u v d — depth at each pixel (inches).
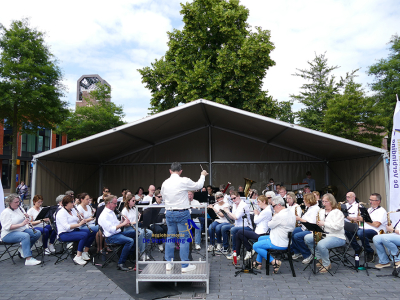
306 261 239.5
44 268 232.2
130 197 264.1
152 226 185.6
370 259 240.1
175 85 671.1
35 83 570.6
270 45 613.6
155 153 556.4
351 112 658.2
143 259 191.5
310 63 882.8
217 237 282.0
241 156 544.4
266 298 167.2
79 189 485.1
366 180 386.9
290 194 263.6
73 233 244.1
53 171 414.3
